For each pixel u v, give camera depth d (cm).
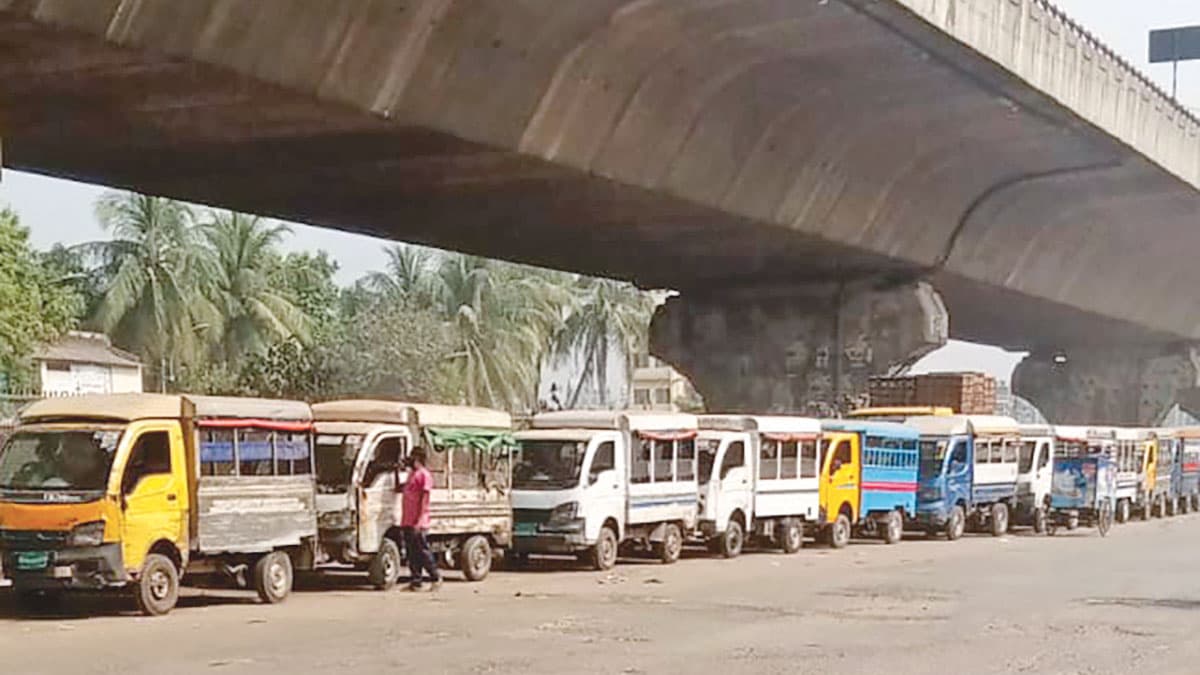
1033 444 3628
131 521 1509
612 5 1991
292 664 1209
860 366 3712
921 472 3253
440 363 4481
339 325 4878
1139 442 4256
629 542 2502
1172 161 3306
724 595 1884
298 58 1783
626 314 6003
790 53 2311
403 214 2802
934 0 2180
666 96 2341
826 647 1377
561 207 2695
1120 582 2141
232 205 2731
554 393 5478
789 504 2727
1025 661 1309
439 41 1903
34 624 1470
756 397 3862
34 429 1534
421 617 1582
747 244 3178
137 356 4666
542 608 1697
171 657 1237
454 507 2016
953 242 3541
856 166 2947
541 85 2111
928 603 1809
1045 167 3231
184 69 1725
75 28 1562
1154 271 4809
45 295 3856
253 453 1673
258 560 1698
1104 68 2877
